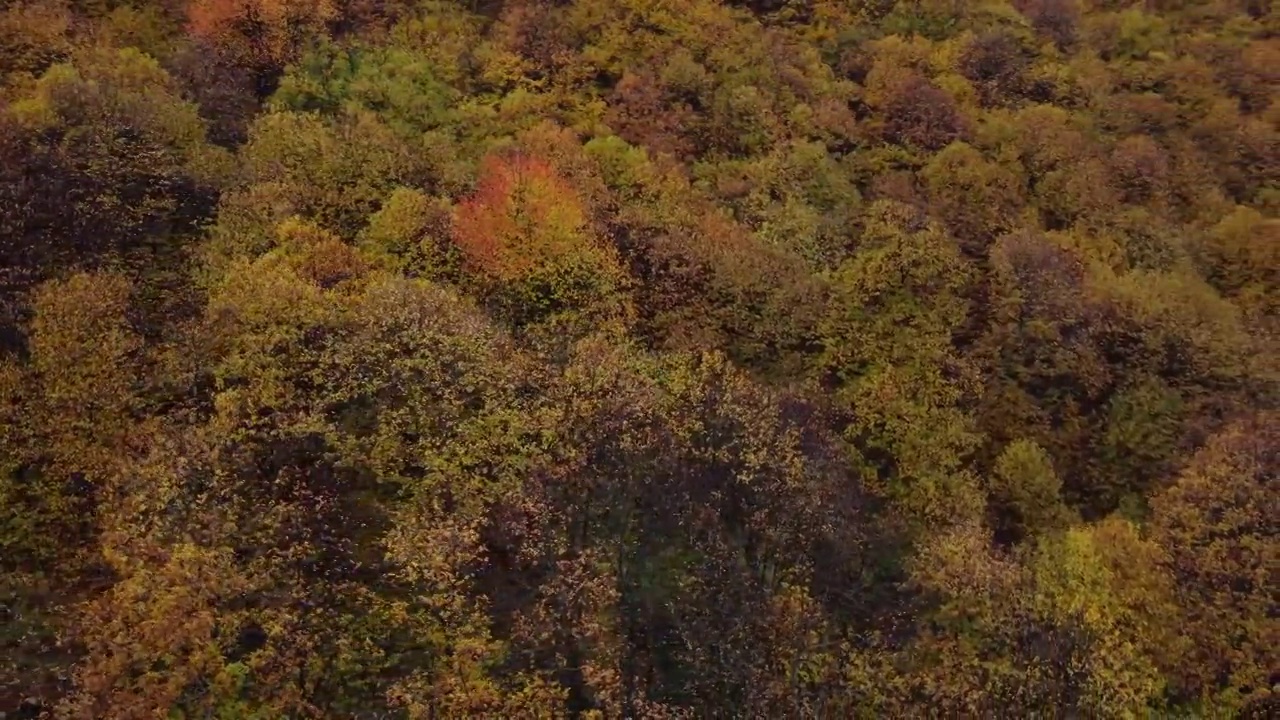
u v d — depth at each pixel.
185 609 27.59
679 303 48.78
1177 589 38.66
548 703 29.69
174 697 26.91
